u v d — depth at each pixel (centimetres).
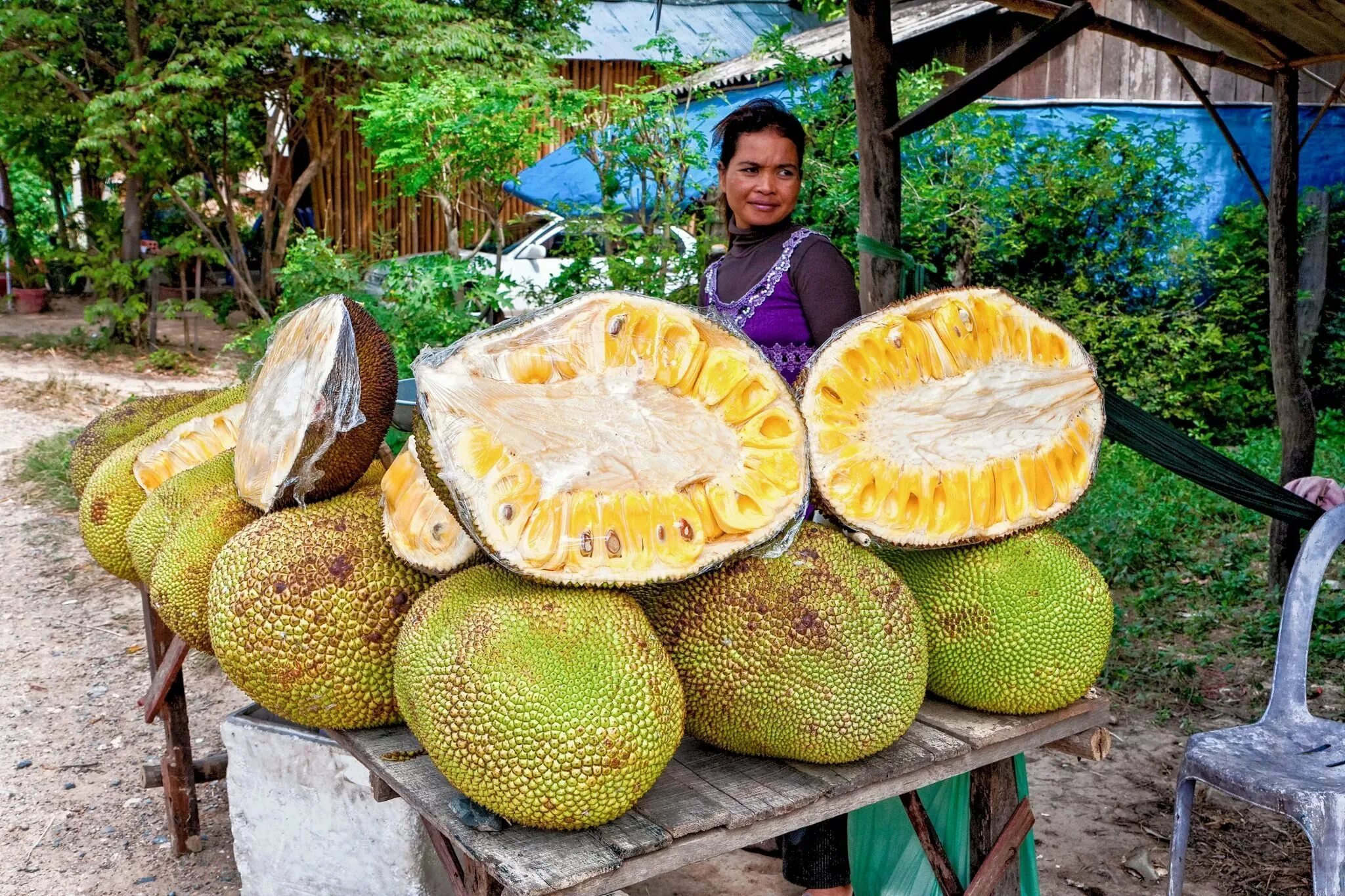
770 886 305
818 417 185
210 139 1276
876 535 188
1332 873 194
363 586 178
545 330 168
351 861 265
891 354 189
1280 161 475
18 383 1025
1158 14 880
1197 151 838
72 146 1312
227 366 1190
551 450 167
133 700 437
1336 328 842
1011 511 195
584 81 1406
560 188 838
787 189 237
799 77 657
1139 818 334
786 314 232
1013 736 188
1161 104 869
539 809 148
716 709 172
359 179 1396
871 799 175
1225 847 316
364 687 180
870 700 168
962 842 226
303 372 199
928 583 191
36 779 371
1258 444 744
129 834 338
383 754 180
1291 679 234
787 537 175
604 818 152
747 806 162
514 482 164
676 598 174
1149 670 434
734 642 168
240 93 1152
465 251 1002
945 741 182
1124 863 308
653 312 172
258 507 206
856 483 188
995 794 210
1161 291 847
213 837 336
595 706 147
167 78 1018
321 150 1331
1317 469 663
